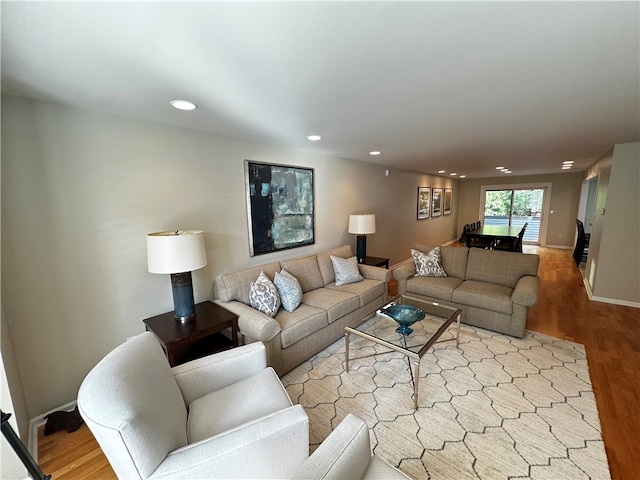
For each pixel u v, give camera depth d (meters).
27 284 1.72
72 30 1.04
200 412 1.38
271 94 1.73
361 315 3.13
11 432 0.90
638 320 3.24
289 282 2.70
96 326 2.03
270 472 1.11
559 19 1.06
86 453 1.65
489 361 2.46
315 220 3.83
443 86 1.67
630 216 3.58
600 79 1.61
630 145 3.47
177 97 1.74
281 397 1.48
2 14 0.93
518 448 1.61
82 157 1.89
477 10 1.00
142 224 2.21
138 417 0.94
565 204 7.70
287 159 3.36
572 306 3.69
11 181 1.64
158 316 2.27
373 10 0.98
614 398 1.99
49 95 1.65
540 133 2.88
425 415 1.88
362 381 2.24
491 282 3.38
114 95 1.68
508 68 1.46
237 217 2.88
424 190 6.88
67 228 1.86
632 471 1.46
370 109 2.04
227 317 2.23
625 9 1.00
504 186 8.57
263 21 1.03
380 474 1.04
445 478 1.46
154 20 1.00
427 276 3.62
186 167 2.44
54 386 1.87
